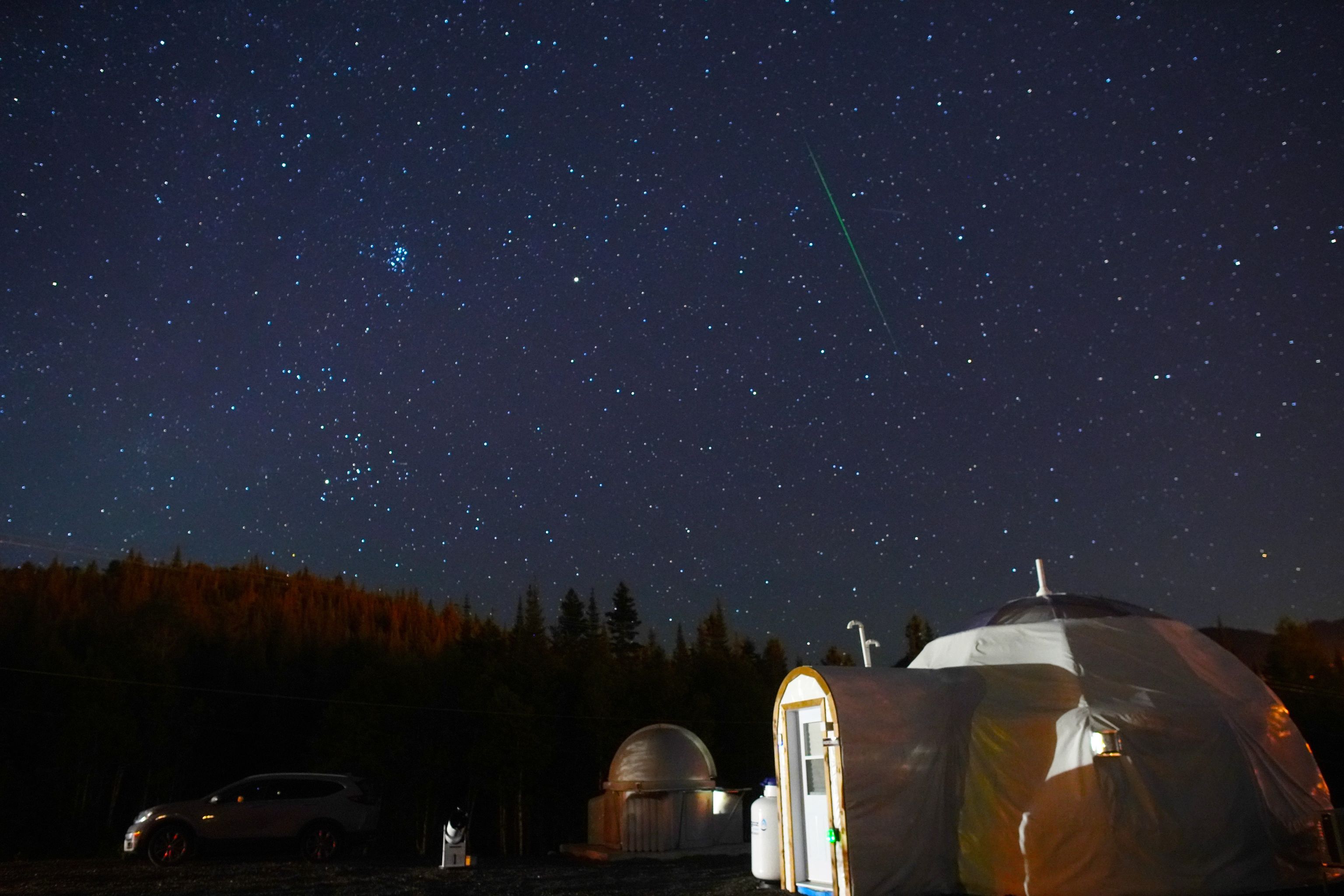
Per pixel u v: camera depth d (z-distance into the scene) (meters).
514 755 36.56
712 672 46.59
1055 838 10.14
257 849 16.25
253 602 63.19
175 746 38.53
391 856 19.30
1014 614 12.80
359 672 41.19
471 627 62.50
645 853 19.30
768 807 12.73
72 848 33.00
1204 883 9.93
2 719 34.84
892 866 10.48
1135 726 10.51
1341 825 10.41
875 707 11.02
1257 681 12.45
